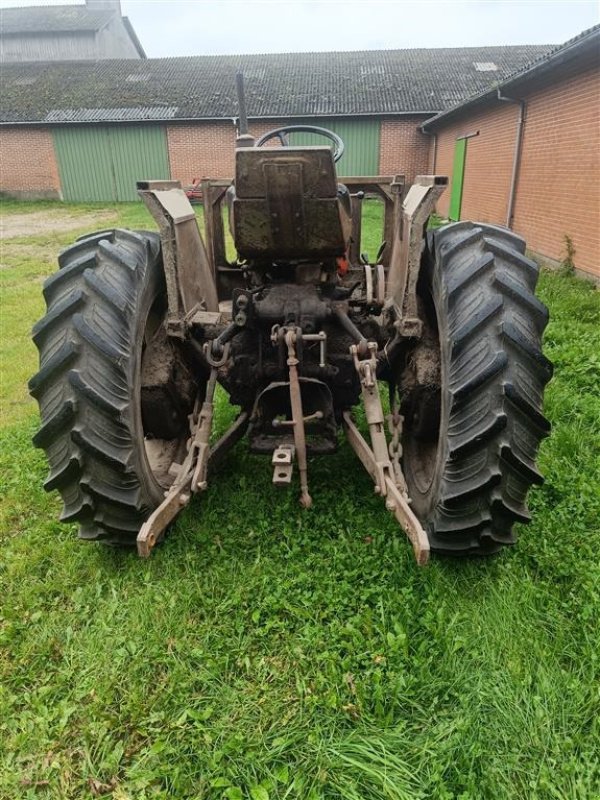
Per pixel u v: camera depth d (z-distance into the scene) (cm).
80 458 237
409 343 288
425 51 2941
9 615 254
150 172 2488
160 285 288
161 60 3031
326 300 301
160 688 218
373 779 185
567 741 193
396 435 291
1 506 334
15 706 217
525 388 223
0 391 513
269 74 2733
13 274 1045
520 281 239
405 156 2392
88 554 288
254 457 366
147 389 282
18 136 2480
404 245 272
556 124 1020
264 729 203
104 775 192
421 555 224
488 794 181
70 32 3678
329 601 252
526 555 273
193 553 282
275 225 265
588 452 364
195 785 188
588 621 237
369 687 215
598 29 775
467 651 226
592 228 880
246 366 308
